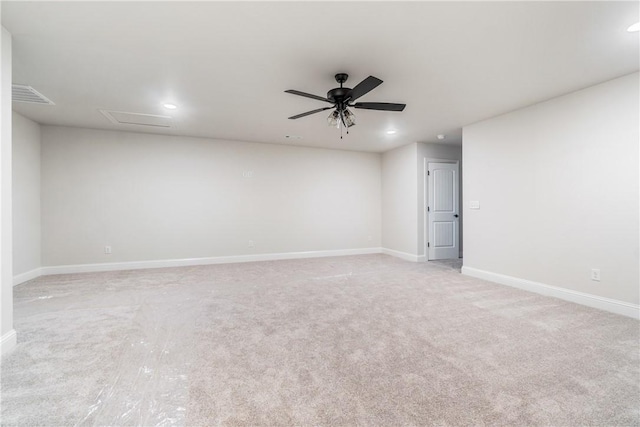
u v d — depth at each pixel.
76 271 4.68
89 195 4.73
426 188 5.78
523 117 3.73
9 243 2.14
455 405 1.60
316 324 2.69
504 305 3.18
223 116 4.04
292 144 5.90
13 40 2.20
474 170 4.39
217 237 5.48
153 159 5.06
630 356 2.10
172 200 5.18
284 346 2.28
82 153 4.68
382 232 6.75
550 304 3.19
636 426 1.44
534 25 2.04
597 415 1.52
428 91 3.20
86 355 2.14
